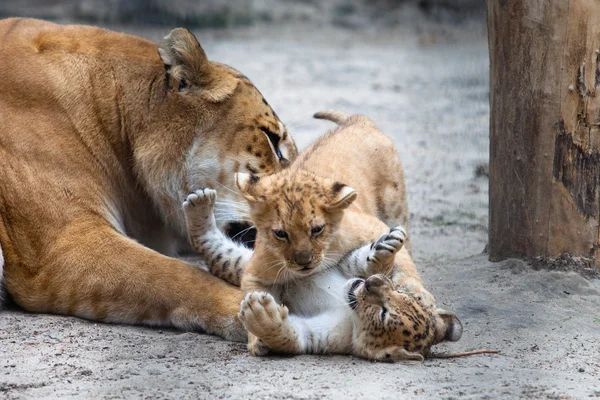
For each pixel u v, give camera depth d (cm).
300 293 927
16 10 3475
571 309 1004
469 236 1467
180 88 1105
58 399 775
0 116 1056
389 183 1162
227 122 1109
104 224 1057
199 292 991
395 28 3828
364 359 861
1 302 1052
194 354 898
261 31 3725
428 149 2094
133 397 777
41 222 1036
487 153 2059
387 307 846
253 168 1106
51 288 1027
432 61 3231
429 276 1136
